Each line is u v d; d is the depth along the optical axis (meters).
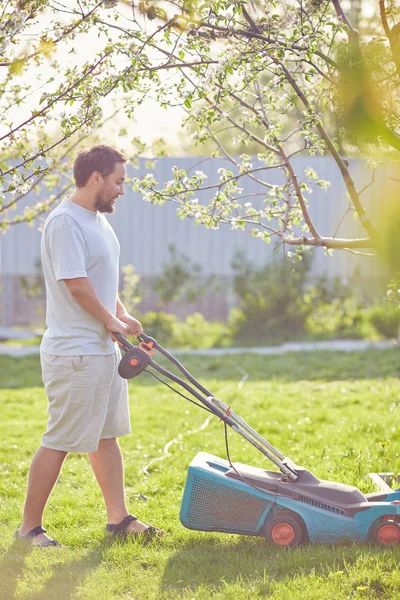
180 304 17.09
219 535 4.02
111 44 3.47
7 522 4.41
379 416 7.32
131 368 3.77
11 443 6.60
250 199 15.47
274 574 3.43
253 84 4.37
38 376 10.79
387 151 3.38
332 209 15.83
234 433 6.83
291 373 10.75
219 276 16.84
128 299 16.28
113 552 3.73
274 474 3.98
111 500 4.08
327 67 3.85
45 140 6.08
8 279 17.69
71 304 3.84
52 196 6.81
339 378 10.23
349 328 15.63
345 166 3.98
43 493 3.93
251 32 3.70
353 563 3.49
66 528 4.25
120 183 3.94
